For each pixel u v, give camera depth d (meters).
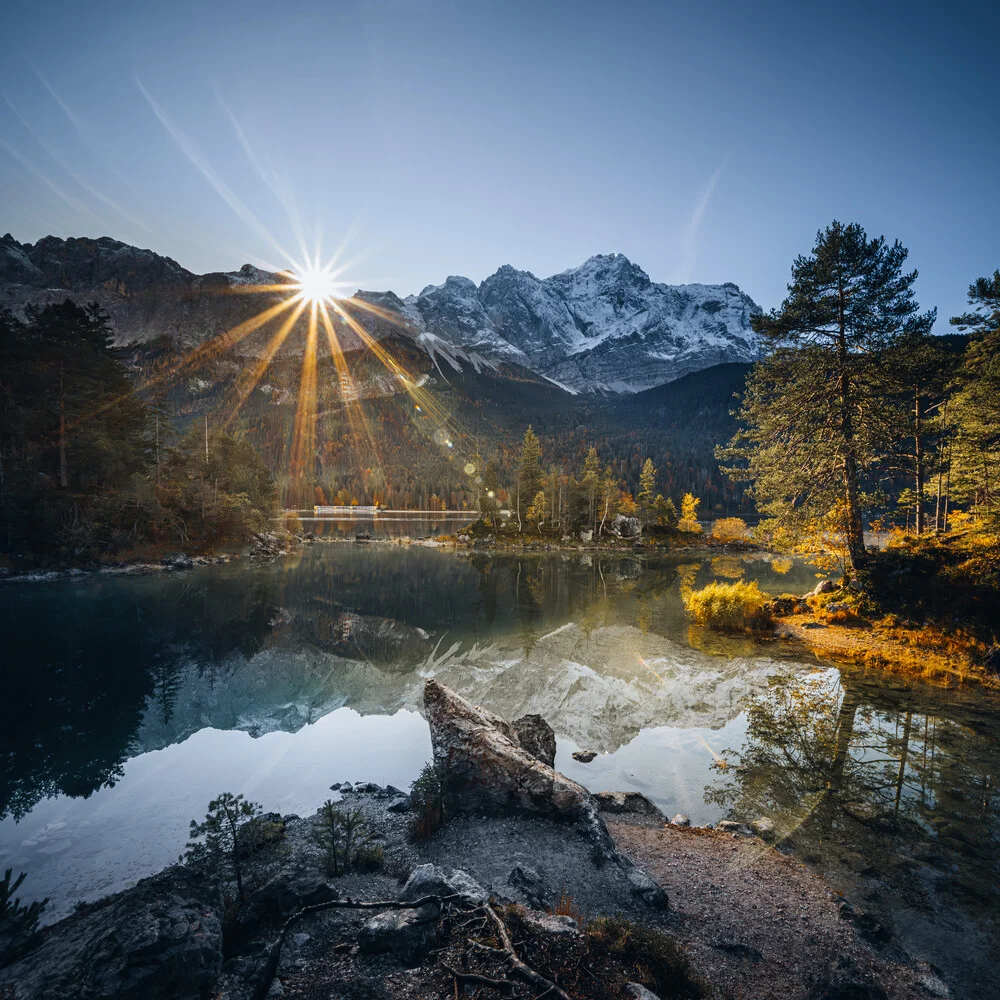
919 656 20.50
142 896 6.16
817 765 12.65
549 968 5.22
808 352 28.56
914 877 8.47
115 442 59.38
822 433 28.45
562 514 109.12
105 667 22.20
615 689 18.86
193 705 18.09
